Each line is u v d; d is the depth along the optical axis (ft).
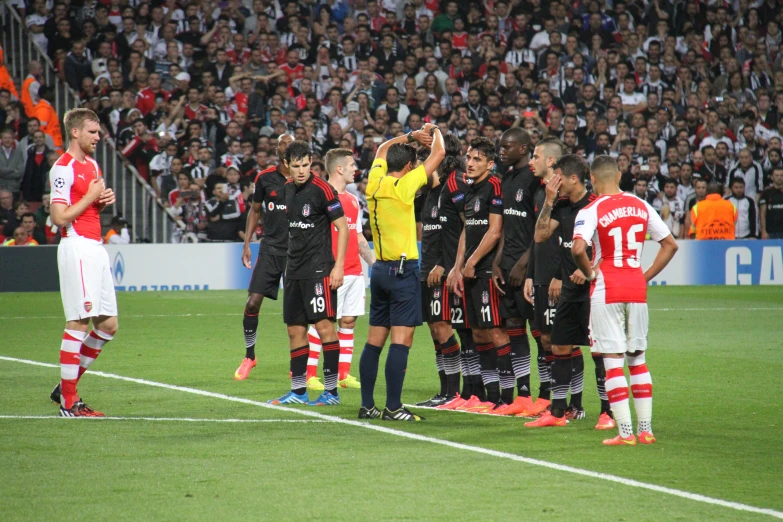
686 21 280.10
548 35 268.82
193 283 209.56
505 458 59.31
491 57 263.08
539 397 76.74
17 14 239.09
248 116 236.84
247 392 86.28
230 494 50.60
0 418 72.33
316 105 243.40
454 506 48.42
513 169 78.02
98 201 77.46
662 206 232.94
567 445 63.57
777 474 55.57
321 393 87.30
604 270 64.44
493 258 77.41
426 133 75.00
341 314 94.43
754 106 259.39
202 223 216.33
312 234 79.10
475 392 82.02
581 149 242.37
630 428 63.87
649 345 120.26
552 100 254.27
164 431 67.51
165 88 243.81
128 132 222.89
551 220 71.46
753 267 222.89
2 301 179.32
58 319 150.61
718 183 224.53
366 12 268.82
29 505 48.55
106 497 50.01
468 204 78.84
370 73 251.39
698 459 59.41
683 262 221.46
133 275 206.39
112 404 79.10
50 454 59.88
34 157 213.46
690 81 267.59
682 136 244.01
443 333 81.76
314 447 62.28
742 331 135.64
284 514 46.98
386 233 72.64
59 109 232.53
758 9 282.77
